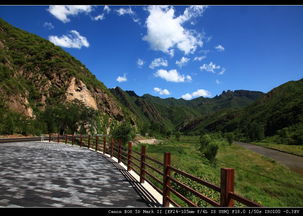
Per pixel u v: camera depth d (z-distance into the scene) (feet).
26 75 281.54
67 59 325.83
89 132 220.43
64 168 41.65
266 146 290.56
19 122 164.55
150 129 381.60
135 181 32.78
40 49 319.27
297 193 99.76
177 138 387.55
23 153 62.85
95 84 311.27
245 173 126.41
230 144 279.69
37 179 31.40
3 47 307.99
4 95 182.70
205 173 97.96
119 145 52.75
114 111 307.99
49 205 20.94
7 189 25.61
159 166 75.20
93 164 48.32
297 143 310.24
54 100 257.34
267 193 98.37
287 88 652.07
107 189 27.76
